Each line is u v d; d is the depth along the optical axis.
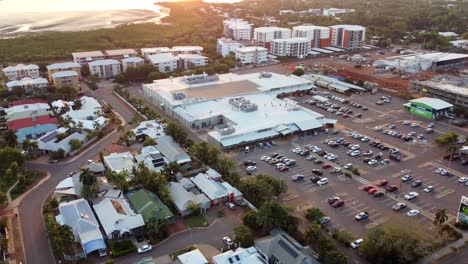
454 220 117.75
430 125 193.88
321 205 125.69
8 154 146.00
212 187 129.00
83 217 111.31
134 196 124.50
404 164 154.50
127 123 197.38
